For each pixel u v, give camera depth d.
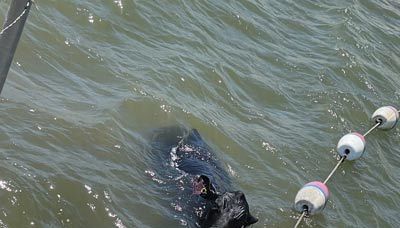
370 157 12.00
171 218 7.90
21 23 5.08
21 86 9.03
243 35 14.74
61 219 7.11
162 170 8.82
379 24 19.09
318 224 9.20
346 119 12.91
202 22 14.06
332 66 14.91
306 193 9.18
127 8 12.57
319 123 12.35
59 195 7.37
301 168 10.56
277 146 10.86
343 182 10.74
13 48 5.14
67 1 11.55
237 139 10.55
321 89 13.65
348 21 17.75
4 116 8.20
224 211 7.62
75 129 8.62
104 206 7.57
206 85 11.78
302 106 12.79
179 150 9.49
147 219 7.72
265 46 14.70
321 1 18.81
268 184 9.73
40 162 7.70
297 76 13.90
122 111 9.70
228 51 13.60
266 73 13.51
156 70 11.27
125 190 8.03
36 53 9.99
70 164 7.94
